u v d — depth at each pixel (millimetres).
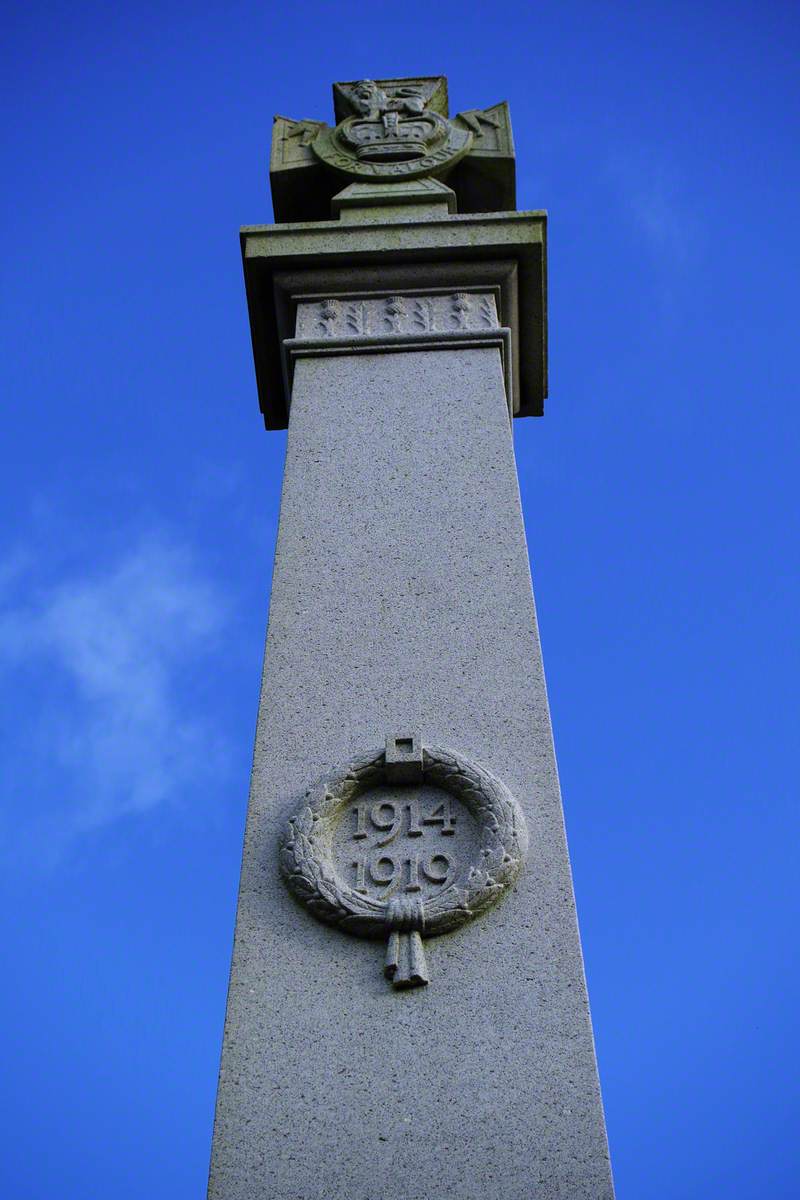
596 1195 4176
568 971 4730
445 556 6133
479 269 7539
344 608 5949
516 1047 4547
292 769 5402
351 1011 4680
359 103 8867
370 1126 4387
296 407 6906
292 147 8609
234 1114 4445
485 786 5203
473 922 4887
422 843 5125
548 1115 4375
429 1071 4508
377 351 7172
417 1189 4227
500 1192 4203
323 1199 4223
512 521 6262
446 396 6914
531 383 7945
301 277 7543
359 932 4875
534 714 5504
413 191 8023
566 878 4992
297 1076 4523
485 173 8398
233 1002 4730
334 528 6293
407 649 5766
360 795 5289
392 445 6672
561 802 5227
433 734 5465
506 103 8844
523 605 5902
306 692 5641
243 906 5000
